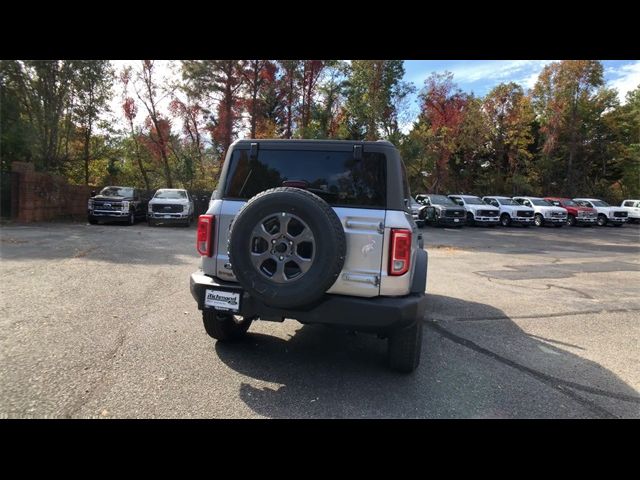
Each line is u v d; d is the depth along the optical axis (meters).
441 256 14.08
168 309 6.04
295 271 3.73
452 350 5.16
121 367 4.07
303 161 4.15
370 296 3.79
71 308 5.86
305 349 4.91
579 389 4.20
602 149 47.69
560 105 45.09
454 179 43.88
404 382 4.14
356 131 29.95
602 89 47.66
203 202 27.00
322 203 3.63
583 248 17.88
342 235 3.62
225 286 4.02
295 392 3.80
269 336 5.30
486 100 43.69
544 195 47.00
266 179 4.22
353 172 4.02
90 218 19.48
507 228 28.19
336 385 3.99
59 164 22.98
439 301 7.71
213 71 27.48
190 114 29.31
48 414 3.19
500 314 6.98
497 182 43.56
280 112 31.23
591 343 5.71
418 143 30.14
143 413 3.29
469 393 3.97
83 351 4.39
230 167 4.36
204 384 3.84
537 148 47.84
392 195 3.87
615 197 48.44
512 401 3.85
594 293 8.87
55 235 14.17
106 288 7.06
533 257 14.47
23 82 20.19
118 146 28.28
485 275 10.66
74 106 23.50
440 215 25.72
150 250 11.61
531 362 4.89
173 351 4.56
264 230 3.66
